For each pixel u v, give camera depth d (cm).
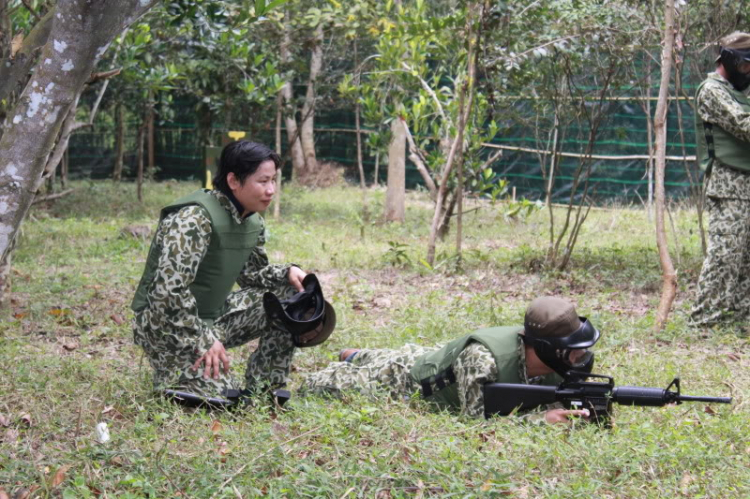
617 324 693
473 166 1139
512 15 947
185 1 621
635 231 1280
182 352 442
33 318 684
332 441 381
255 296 477
